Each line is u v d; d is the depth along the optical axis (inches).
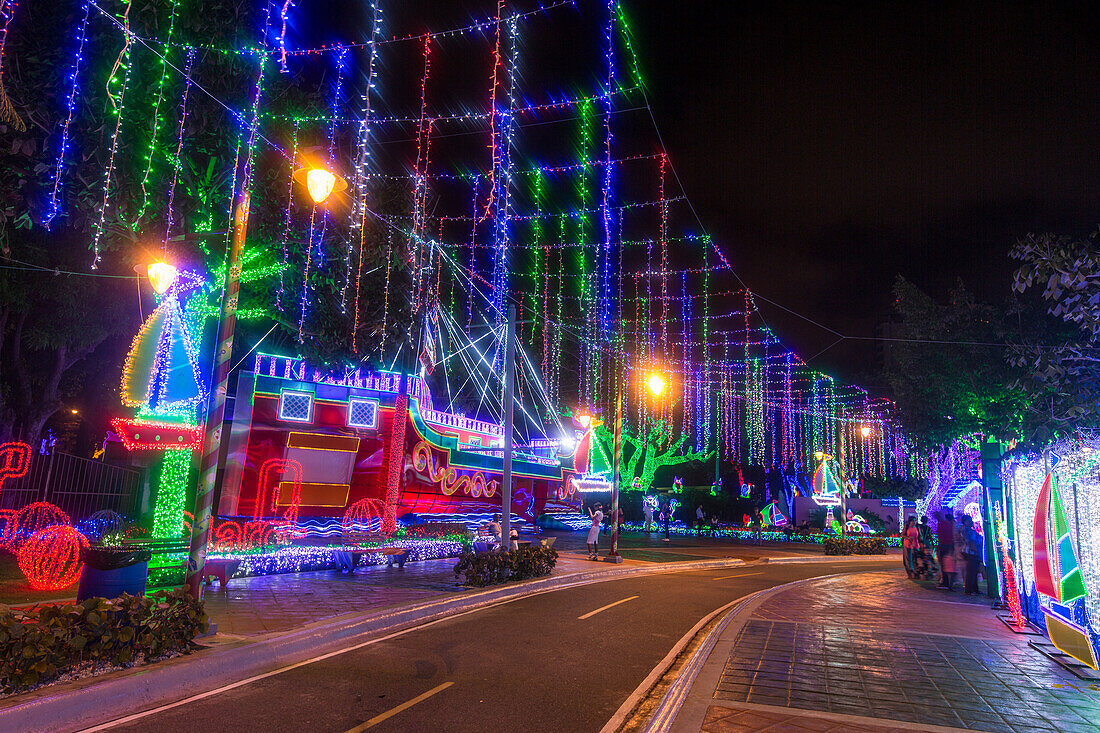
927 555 759.1
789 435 1897.1
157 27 383.9
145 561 340.2
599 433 1627.7
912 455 1691.7
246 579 557.6
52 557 510.9
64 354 712.4
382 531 735.7
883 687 281.3
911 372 794.8
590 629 407.8
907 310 789.2
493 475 1020.5
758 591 636.1
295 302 565.9
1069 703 262.7
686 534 1577.3
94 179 383.9
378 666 304.2
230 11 428.1
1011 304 599.2
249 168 382.3
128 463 745.6
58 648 242.7
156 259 443.5
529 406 1434.5
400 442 780.0
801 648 356.5
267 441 668.7
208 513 325.7
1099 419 310.2
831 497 1552.7
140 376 625.6
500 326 1151.0
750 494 1962.4
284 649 325.7
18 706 210.7
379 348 644.1
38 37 349.1
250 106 457.1
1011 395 583.2
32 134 353.1
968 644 374.9
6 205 357.7
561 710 247.0
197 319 634.2
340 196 552.4
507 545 645.9
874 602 551.2
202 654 289.9
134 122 395.5
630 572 787.4
